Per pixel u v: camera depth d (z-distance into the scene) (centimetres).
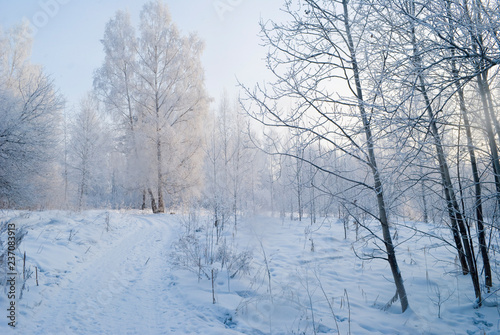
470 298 481
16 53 1695
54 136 1295
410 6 394
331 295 520
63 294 495
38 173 1288
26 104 1177
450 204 494
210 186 1538
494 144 404
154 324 405
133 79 2003
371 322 415
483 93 400
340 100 395
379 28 412
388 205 436
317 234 1115
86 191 2156
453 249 837
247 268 618
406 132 368
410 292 516
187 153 2008
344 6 441
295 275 628
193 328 392
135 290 544
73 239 827
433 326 395
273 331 398
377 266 693
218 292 532
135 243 970
